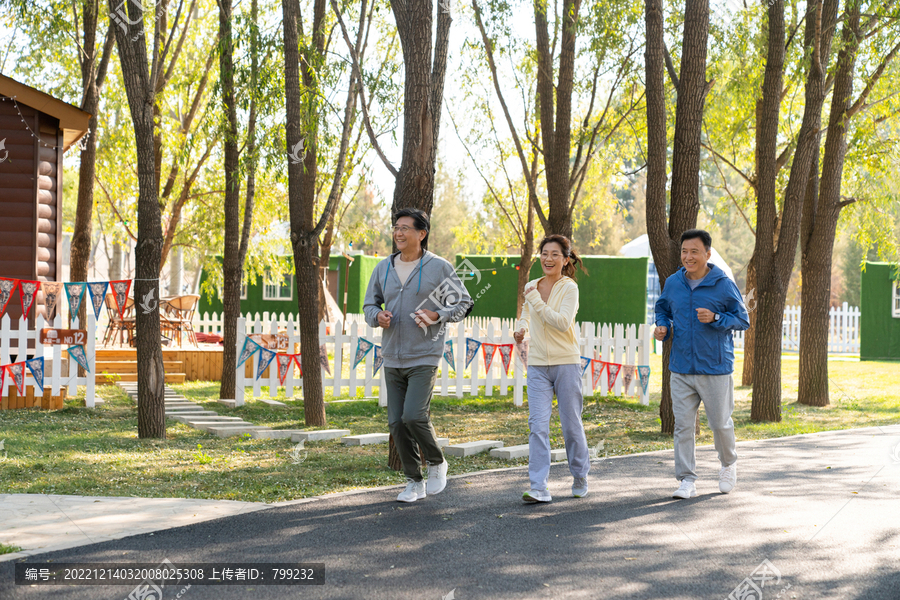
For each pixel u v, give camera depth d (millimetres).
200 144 14891
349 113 9336
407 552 4074
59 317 10227
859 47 11883
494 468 6664
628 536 4430
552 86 11641
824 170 12344
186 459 6902
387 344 5258
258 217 17547
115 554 3961
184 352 15234
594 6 10766
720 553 4117
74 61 14383
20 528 4430
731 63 10414
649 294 26734
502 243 18906
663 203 8578
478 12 11898
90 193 12734
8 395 10273
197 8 15484
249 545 4156
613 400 12359
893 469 6574
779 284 10539
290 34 8797
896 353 23641
